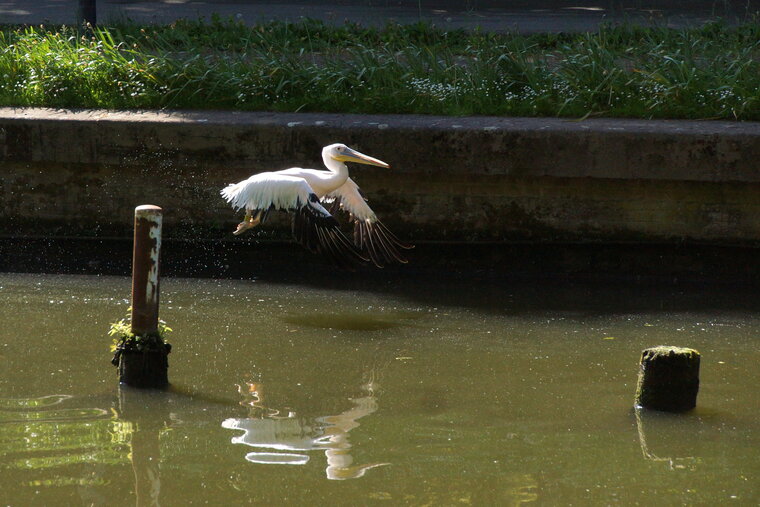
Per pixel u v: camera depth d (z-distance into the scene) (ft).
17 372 30.48
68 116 44.11
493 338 34.78
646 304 39.45
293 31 60.03
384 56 50.67
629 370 31.68
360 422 27.12
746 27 57.11
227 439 25.85
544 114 45.62
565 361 32.45
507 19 70.69
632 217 42.63
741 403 28.96
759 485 23.62
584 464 24.61
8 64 49.37
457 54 54.44
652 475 24.04
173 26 59.31
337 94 47.16
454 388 29.89
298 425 26.81
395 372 31.22
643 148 40.86
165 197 44.68
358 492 22.91
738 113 43.86
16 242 45.29
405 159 42.27
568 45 53.31
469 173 42.11
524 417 27.66
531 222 43.24
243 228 34.65
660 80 46.37
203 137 43.11
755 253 42.19
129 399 28.53
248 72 48.26
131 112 45.52
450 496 22.74
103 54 50.49
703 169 40.68
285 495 22.63
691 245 42.55
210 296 39.68
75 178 44.86
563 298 40.24
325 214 32.53
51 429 26.25
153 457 24.58
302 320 36.60
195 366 31.48
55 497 22.35
